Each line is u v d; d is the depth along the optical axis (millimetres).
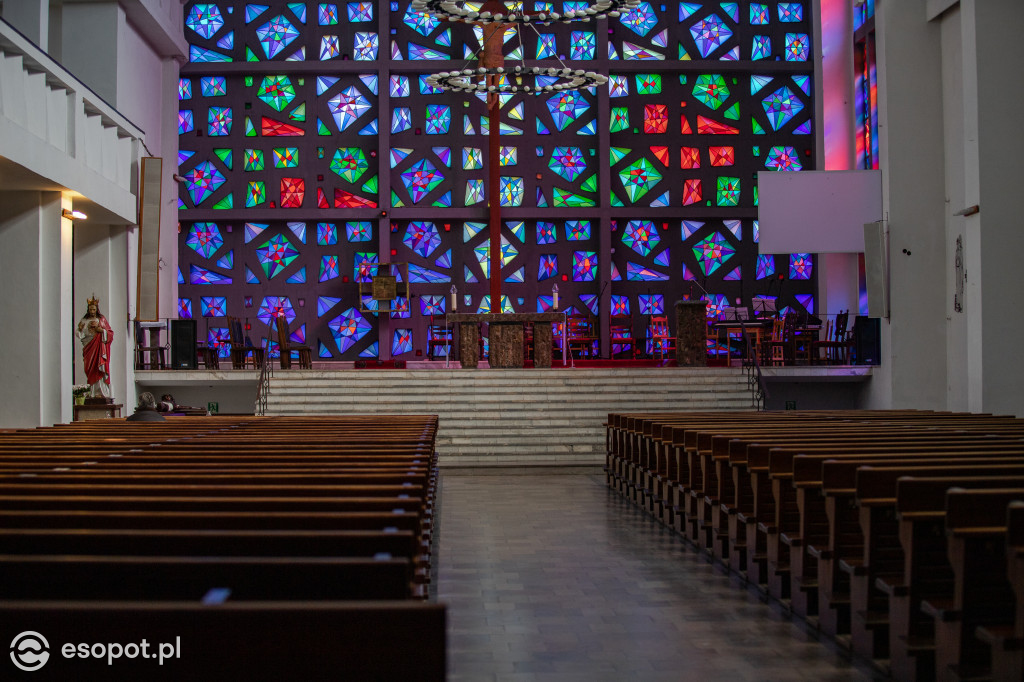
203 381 19422
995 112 13820
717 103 25406
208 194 24828
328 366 23297
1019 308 13781
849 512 6125
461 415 17641
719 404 18438
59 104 14805
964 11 14086
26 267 15062
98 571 2559
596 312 25000
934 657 4652
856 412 12695
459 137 25141
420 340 24844
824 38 24938
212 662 2117
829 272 24281
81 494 4367
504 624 6098
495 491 13242
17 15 16203
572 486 13820
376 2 25156
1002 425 9680
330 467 5668
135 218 18750
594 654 5410
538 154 25203
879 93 18109
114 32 19281
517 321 19531
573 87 19344
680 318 19500
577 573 7730
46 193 15266
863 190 18641
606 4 16406
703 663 5223
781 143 25266
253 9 25047
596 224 25141
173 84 22578
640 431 11547
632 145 25312
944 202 17578
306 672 2129
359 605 2146
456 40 25188
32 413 14992
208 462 6176
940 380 17562
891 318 17781
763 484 7180
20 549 3018
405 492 4414
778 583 6766
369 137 25078
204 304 24812
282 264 24984
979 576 4328
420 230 25109
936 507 4488
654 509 10719
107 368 16812
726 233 25219
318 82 25125
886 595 5242
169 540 3037
